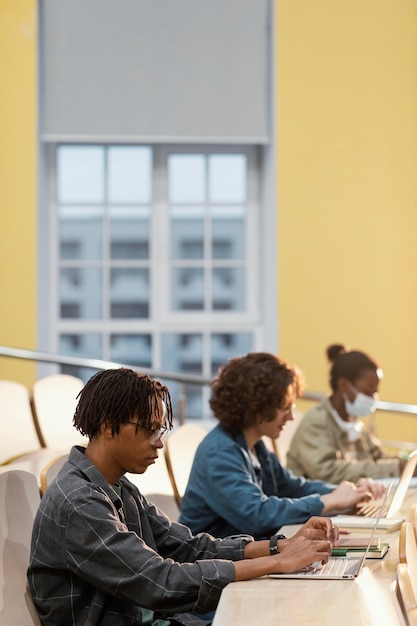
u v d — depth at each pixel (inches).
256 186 330.3
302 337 313.1
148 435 104.1
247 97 320.2
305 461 190.5
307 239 314.5
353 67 316.8
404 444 286.7
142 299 327.6
